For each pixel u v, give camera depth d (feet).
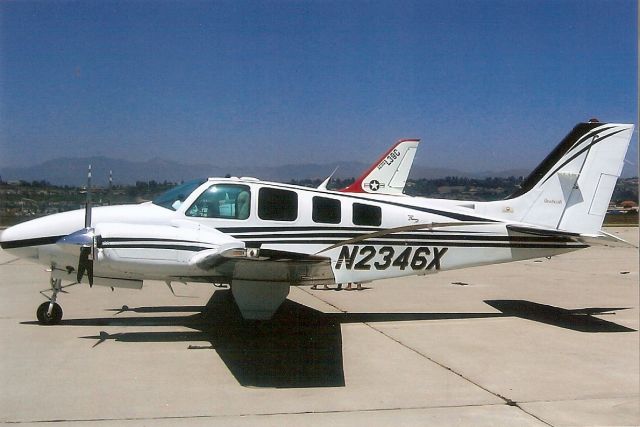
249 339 25.63
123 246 24.77
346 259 29.14
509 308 34.22
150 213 27.07
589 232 31.60
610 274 52.29
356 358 22.82
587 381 20.02
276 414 16.61
